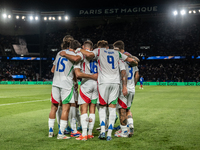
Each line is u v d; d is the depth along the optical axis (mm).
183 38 42594
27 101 11492
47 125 5594
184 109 8523
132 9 40812
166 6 39062
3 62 44750
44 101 11500
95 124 5949
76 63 4309
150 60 42219
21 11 41094
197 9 36188
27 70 44094
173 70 40375
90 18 45062
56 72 4477
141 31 45156
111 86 4297
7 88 24719
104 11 41781
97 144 3945
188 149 3627
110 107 4371
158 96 14727
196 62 40625
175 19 44656
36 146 3803
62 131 4359
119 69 4621
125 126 4523
